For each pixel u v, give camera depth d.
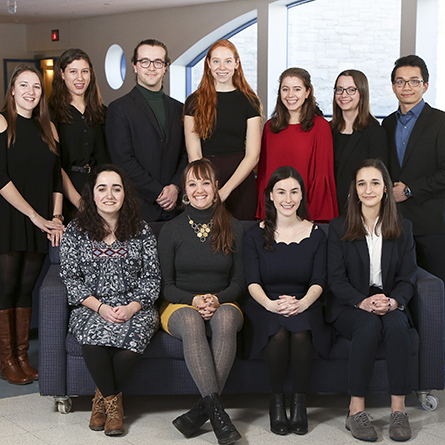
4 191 3.23
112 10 9.09
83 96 3.63
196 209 3.04
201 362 2.69
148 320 2.87
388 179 2.98
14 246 3.29
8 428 2.79
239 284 3.03
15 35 10.58
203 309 2.88
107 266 2.94
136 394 2.92
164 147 3.58
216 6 8.44
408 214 3.54
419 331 2.92
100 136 3.70
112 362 2.75
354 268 3.00
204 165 3.02
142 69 3.51
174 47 8.97
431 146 3.48
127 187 3.01
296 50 7.94
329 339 2.87
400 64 3.56
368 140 3.58
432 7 6.30
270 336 2.78
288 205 2.96
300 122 3.58
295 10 7.86
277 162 3.61
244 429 2.78
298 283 3.02
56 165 3.46
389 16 7.15
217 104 3.50
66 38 10.16
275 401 2.77
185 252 3.01
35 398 3.16
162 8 8.91
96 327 2.75
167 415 2.95
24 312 3.44
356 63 7.47
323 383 2.92
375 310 2.82
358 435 2.65
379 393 3.24
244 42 8.55
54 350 2.88
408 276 2.96
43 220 3.33
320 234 3.06
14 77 3.26
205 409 2.65
